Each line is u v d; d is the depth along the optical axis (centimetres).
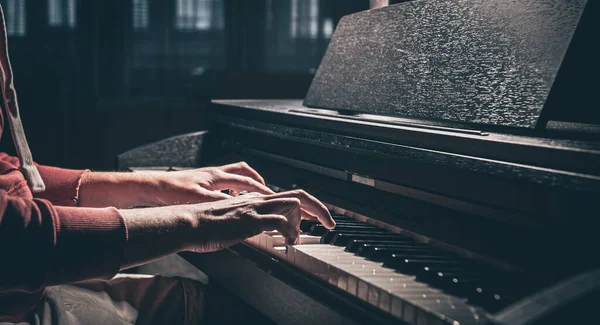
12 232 93
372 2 175
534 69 100
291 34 467
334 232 108
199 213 106
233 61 454
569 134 95
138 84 439
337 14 316
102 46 420
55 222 97
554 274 78
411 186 107
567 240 80
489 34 112
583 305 62
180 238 103
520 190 86
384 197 114
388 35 138
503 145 86
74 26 419
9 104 127
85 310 136
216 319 163
